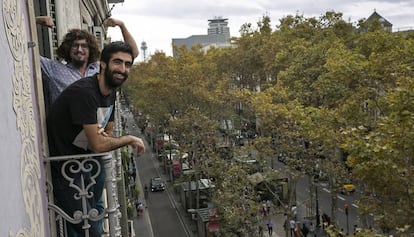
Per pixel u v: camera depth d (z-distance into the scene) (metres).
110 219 4.46
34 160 3.64
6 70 2.96
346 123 18.66
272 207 29.38
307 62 36.03
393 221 11.33
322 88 26.95
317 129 18.25
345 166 24.55
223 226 25.86
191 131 36.78
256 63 57.00
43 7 7.29
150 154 65.56
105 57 4.52
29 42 3.94
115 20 6.77
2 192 2.61
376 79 19.44
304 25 52.84
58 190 4.70
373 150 11.07
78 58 5.66
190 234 34.78
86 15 13.08
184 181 41.56
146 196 45.00
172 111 51.69
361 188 20.16
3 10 2.97
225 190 25.58
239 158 27.69
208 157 32.44
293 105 27.06
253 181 26.17
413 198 11.15
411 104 11.31
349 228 30.73
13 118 3.04
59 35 7.98
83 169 4.36
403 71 16.83
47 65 5.42
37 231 3.46
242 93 35.69
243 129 47.66
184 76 48.28
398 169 11.13
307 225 31.25
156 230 36.09
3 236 2.55
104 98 4.63
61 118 4.47
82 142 4.63
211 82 54.78
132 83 83.12
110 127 5.32
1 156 2.66
